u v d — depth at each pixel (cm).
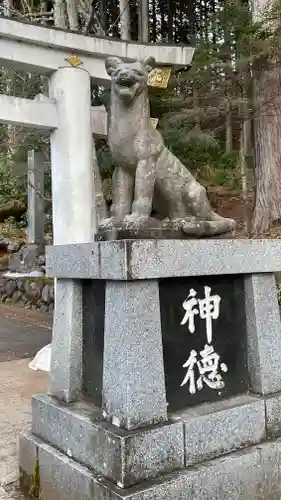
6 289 1174
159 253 246
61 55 481
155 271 245
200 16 1384
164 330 257
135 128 283
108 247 247
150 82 506
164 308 258
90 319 285
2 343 723
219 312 283
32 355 648
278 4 731
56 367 299
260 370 286
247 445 268
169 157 299
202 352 273
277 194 909
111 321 251
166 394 256
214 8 1345
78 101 484
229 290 289
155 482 227
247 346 292
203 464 246
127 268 235
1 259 1315
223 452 258
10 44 457
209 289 278
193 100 786
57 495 264
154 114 791
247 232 886
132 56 498
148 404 240
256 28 725
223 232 295
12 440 357
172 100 789
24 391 475
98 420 252
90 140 493
